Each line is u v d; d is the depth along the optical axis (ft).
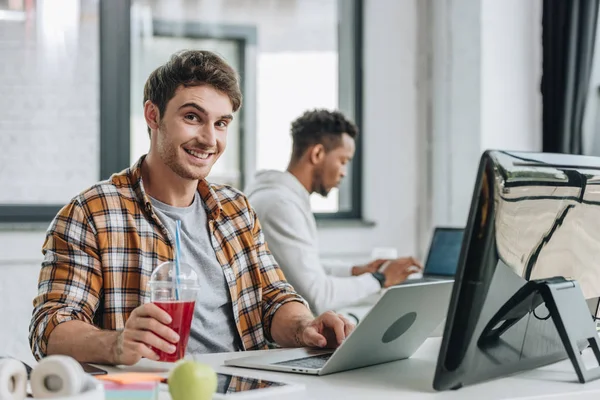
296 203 9.09
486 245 3.72
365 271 10.34
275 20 13.43
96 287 5.49
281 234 8.87
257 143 13.39
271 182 9.21
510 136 12.74
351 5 13.84
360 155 13.97
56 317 5.05
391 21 13.98
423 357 4.93
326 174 9.62
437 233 10.83
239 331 5.99
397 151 14.07
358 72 13.89
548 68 12.21
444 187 13.53
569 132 11.69
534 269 4.01
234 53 13.24
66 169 12.32
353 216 13.98
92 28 12.41
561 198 4.04
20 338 11.78
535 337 4.27
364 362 4.52
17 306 11.78
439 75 13.62
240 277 6.09
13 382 3.09
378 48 13.93
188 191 5.94
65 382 3.07
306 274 8.82
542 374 4.40
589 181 4.18
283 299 6.10
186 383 3.31
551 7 12.17
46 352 4.94
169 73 5.66
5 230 11.68
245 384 3.96
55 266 5.41
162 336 4.35
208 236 6.05
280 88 13.50
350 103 13.88
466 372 3.86
